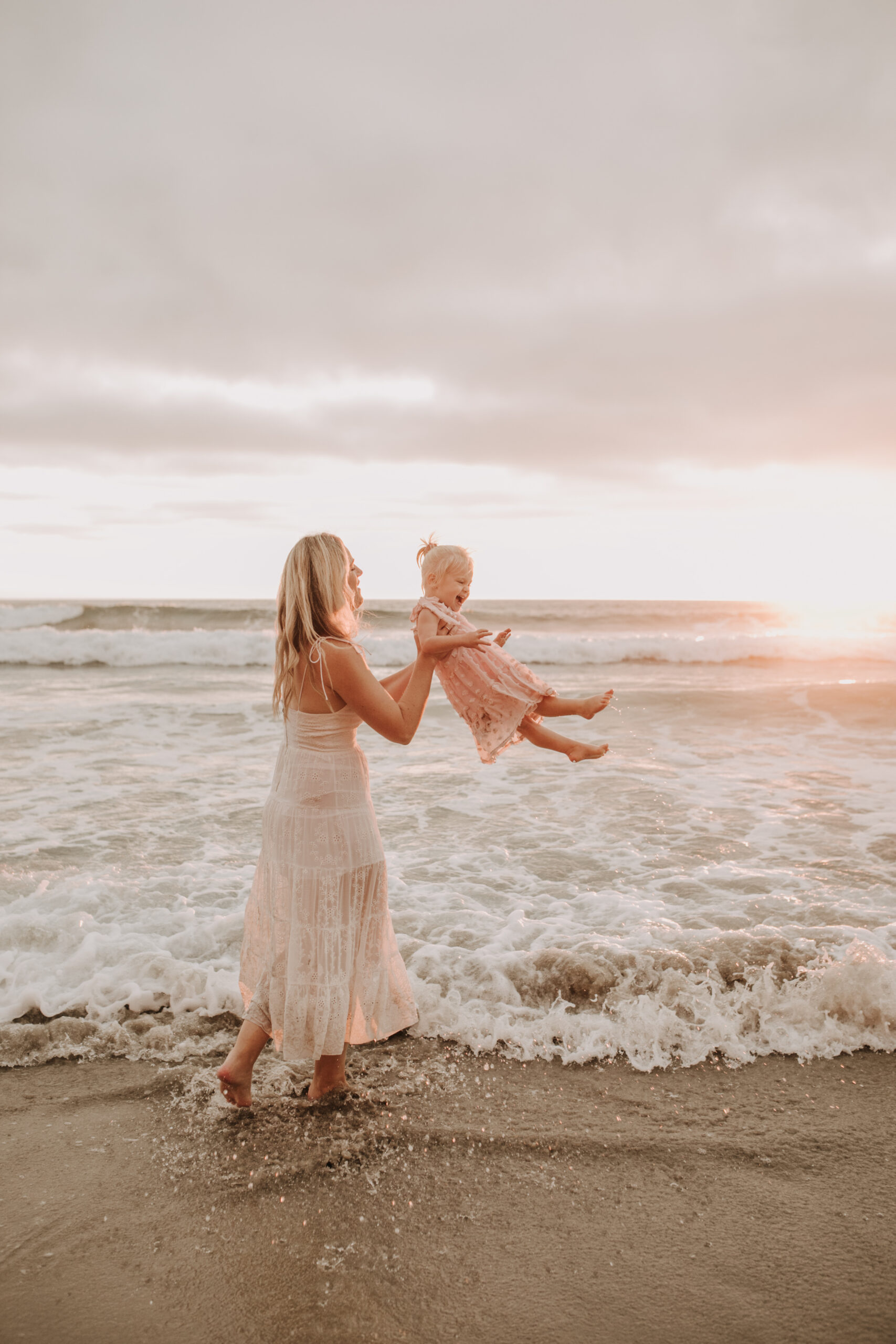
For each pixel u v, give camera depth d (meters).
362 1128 2.63
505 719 2.79
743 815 6.10
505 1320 1.91
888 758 7.99
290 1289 1.99
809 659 18.98
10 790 6.68
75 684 13.48
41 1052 3.07
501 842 5.49
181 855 5.11
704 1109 2.76
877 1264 2.09
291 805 2.66
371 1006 2.75
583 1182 2.39
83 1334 1.85
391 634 23.81
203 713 10.00
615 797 6.62
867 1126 2.67
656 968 3.56
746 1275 2.05
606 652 19.09
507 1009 3.33
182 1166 2.45
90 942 3.75
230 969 3.62
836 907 4.30
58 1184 2.36
